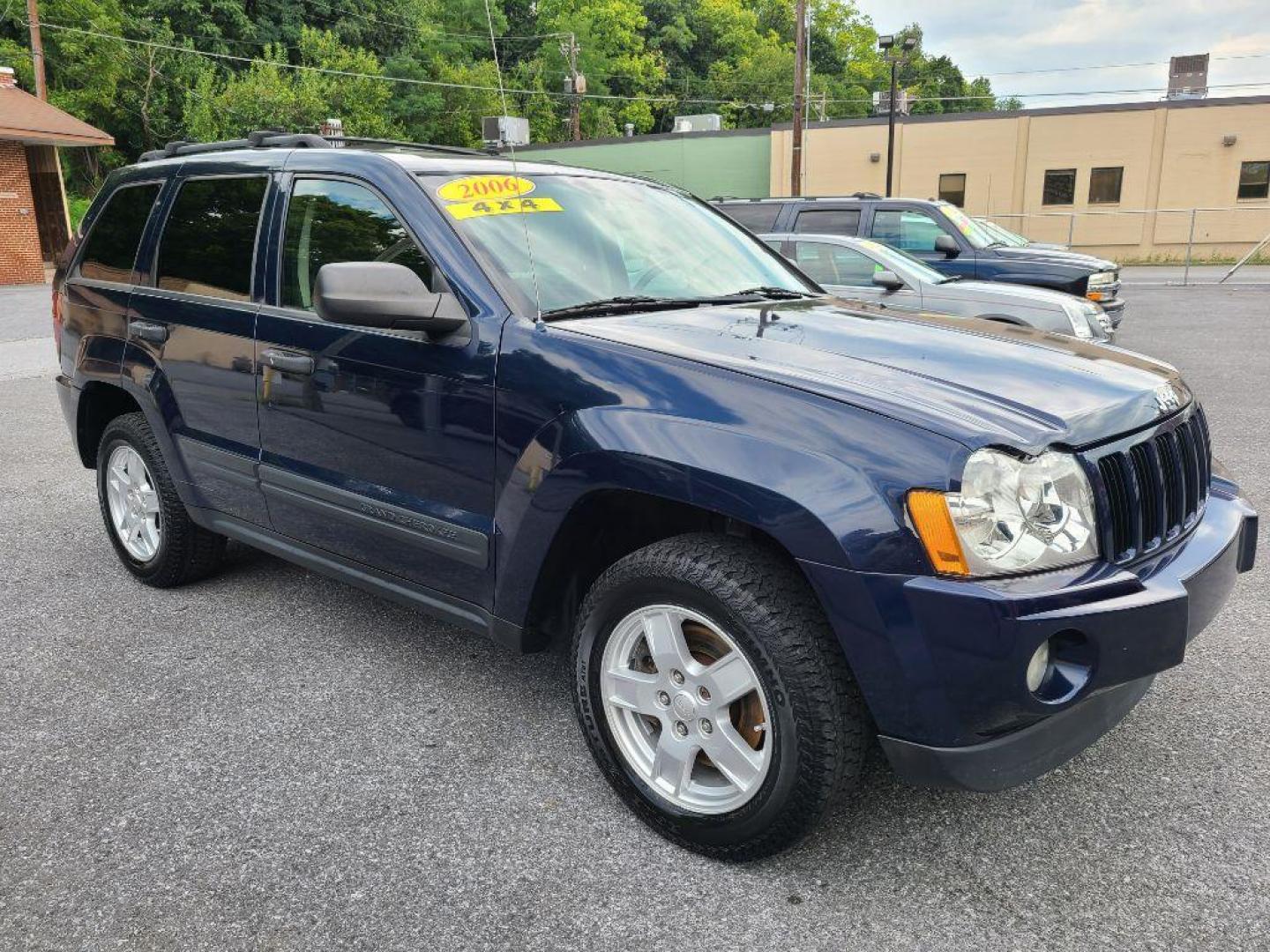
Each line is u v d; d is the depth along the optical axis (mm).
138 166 4262
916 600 2004
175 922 2189
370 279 2611
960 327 3098
